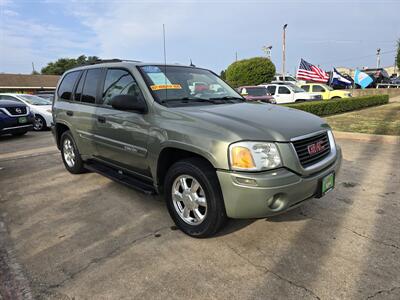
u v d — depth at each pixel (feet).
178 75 13.48
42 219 12.57
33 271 9.20
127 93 12.91
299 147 9.75
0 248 10.47
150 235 11.08
